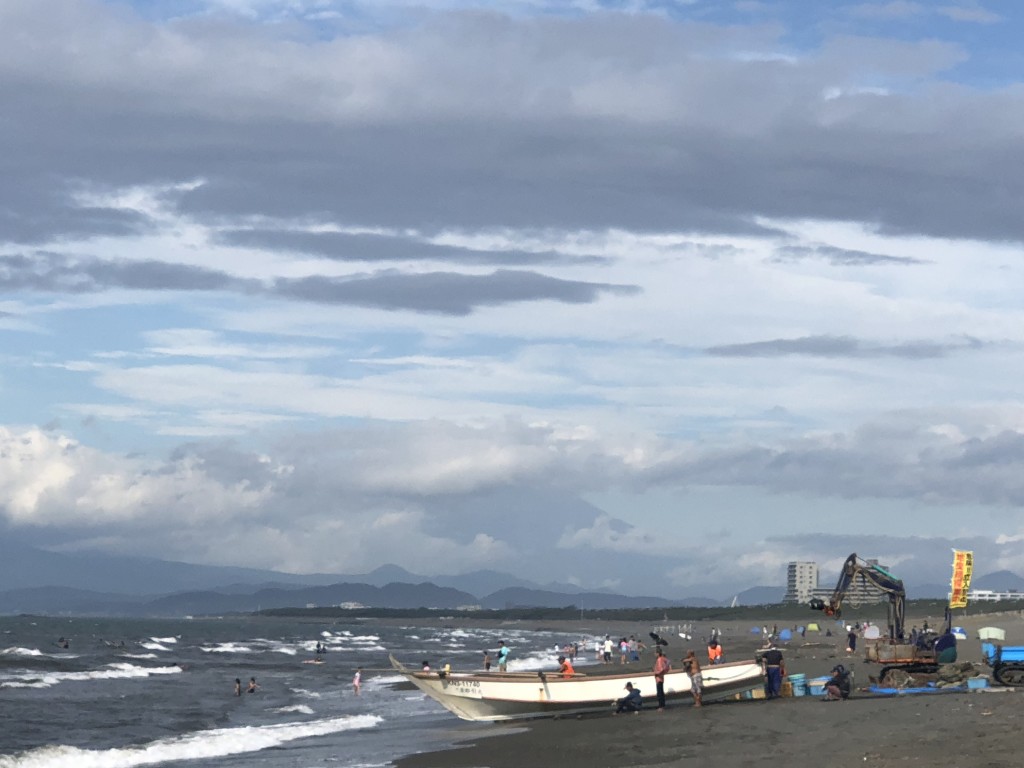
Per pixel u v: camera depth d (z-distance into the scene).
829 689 34.12
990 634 74.19
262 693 60.12
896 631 39.88
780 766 21.58
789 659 62.19
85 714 47.88
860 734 25.41
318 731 38.03
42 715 47.03
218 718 46.34
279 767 28.80
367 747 32.66
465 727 37.19
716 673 37.72
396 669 40.50
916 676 37.19
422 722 40.09
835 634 128.38
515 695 37.91
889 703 31.47
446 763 27.78
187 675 76.88
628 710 36.62
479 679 38.09
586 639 168.12
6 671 75.50
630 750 27.05
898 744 22.91
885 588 40.06
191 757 32.53
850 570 40.47
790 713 31.20
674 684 37.62
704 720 31.45
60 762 31.69
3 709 49.22
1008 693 32.12
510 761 27.23
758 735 27.42
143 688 63.78
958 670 37.53
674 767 22.72
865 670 49.22
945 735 23.64
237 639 169.88
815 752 23.27
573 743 29.23
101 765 31.44
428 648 137.50
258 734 37.47
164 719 46.06
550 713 38.03
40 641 138.88
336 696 57.53
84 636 166.88
